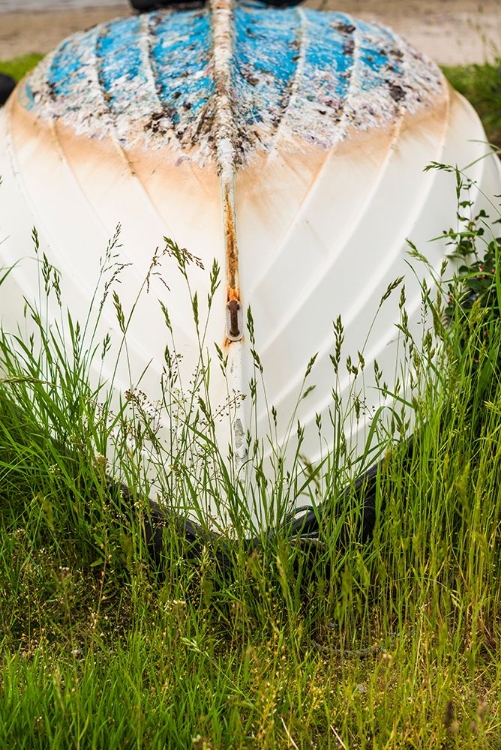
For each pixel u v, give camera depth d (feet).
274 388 9.62
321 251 10.62
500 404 9.30
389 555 9.44
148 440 9.70
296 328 10.00
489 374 10.05
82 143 12.37
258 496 9.18
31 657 8.96
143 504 8.92
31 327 11.15
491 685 8.86
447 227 11.98
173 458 9.00
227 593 8.77
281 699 8.25
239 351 9.49
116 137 12.04
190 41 13.39
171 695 8.12
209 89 11.87
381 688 8.59
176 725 7.92
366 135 12.16
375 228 11.18
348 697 8.02
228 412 9.30
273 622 8.19
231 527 8.80
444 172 12.62
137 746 7.45
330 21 14.71
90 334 10.55
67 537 9.99
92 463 9.27
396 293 10.79
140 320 10.28
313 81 12.65
